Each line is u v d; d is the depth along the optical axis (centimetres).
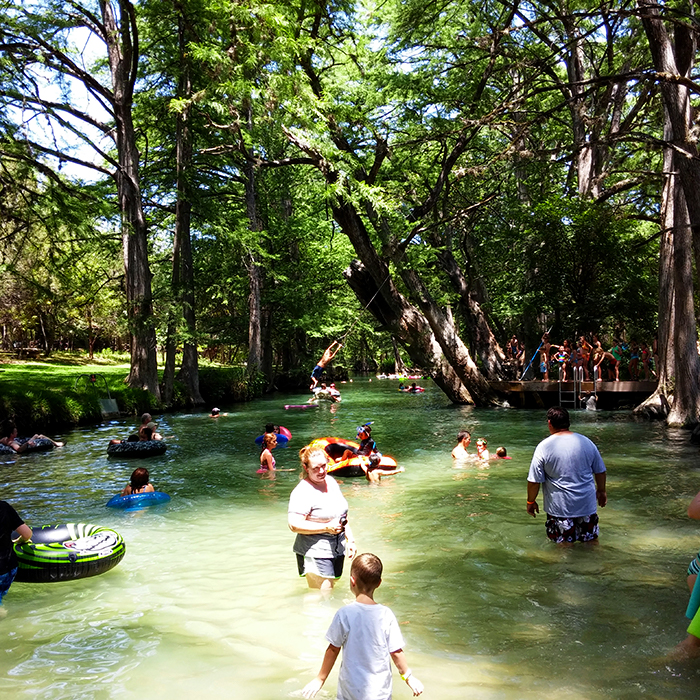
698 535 711
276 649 450
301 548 580
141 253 2567
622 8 1605
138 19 2702
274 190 3938
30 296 4088
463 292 3009
